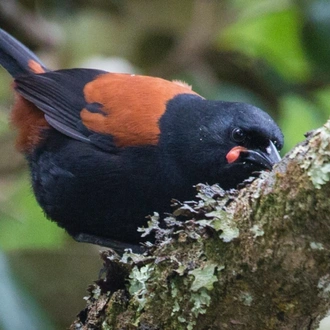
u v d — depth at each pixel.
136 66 15.47
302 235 5.75
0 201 15.12
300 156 5.68
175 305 6.55
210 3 14.59
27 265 10.86
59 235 15.65
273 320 6.27
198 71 14.83
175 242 6.59
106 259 7.11
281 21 15.03
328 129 5.50
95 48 15.46
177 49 14.84
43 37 15.55
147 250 7.02
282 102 14.98
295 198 5.69
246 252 6.10
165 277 6.58
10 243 15.52
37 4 15.48
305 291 6.02
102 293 7.38
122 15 15.20
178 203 7.27
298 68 15.05
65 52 15.55
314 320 6.30
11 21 15.18
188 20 14.73
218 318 6.40
